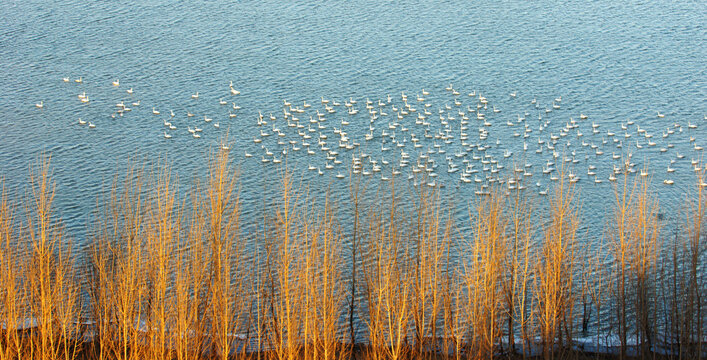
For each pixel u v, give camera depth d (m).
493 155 137.50
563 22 194.38
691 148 138.38
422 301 65.12
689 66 169.75
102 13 199.62
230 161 135.25
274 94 162.75
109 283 65.38
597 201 116.88
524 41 184.62
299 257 67.56
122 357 64.44
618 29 189.00
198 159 136.25
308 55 179.62
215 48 183.12
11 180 124.81
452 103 158.50
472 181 127.12
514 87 163.88
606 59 174.62
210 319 64.94
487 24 193.75
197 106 157.50
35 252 70.06
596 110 153.75
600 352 70.88
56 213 110.81
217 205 65.31
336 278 69.88
